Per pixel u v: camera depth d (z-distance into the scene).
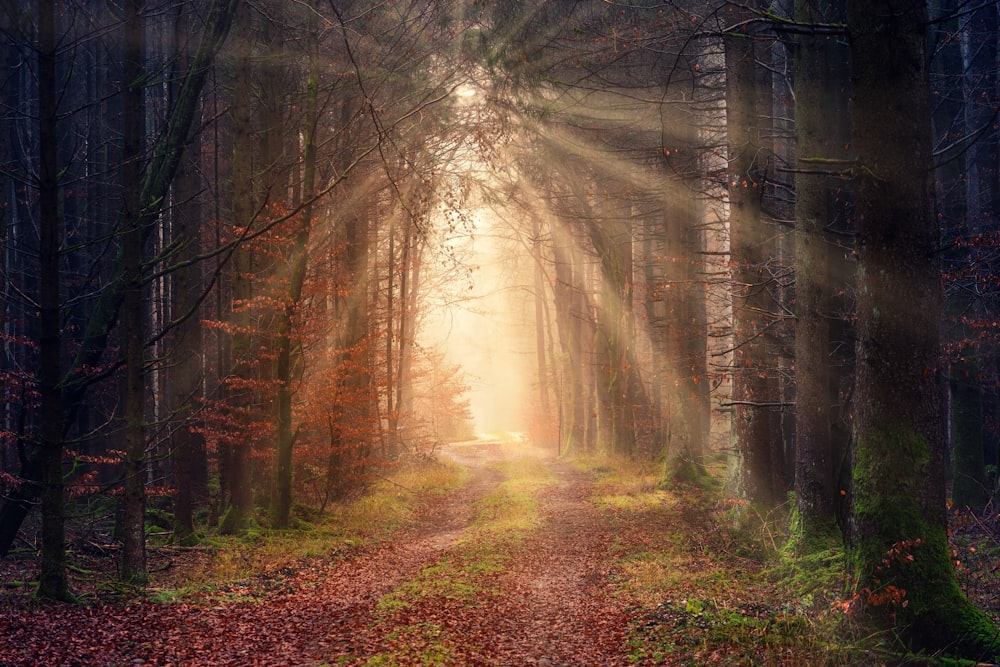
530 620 10.27
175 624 9.60
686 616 9.39
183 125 13.15
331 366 20.17
